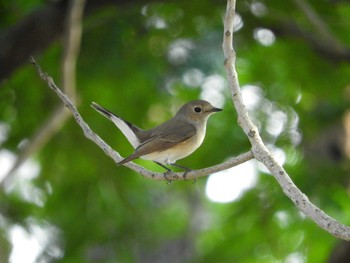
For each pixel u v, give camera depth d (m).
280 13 14.65
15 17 15.08
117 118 10.16
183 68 14.95
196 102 10.88
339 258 12.61
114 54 14.86
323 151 15.83
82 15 13.71
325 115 15.58
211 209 21.02
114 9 14.73
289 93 16.05
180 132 10.30
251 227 15.87
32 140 12.35
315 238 15.70
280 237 15.80
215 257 16.09
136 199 16.84
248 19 14.83
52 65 15.45
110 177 16.36
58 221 16.64
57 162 16.17
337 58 14.15
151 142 10.05
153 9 15.11
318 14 14.93
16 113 15.88
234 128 15.90
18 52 13.34
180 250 20.83
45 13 13.22
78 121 8.79
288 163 15.70
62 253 16.53
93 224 16.64
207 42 14.96
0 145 15.98
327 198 15.12
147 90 15.73
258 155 7.68
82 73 15.05
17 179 16.88
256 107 15.95
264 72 16.00
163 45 15.41
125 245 16.92
